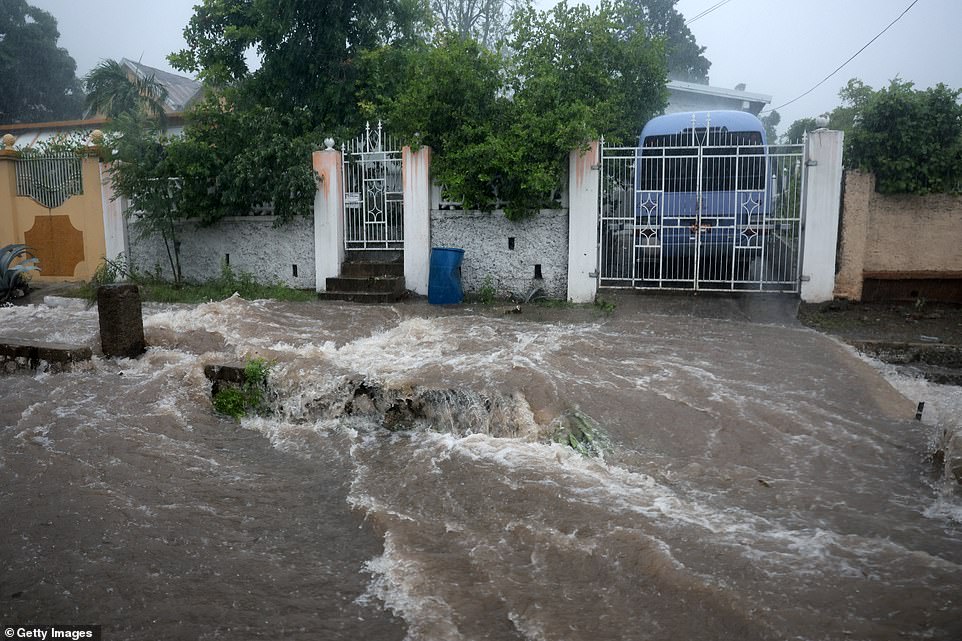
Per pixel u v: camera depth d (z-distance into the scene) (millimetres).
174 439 6410
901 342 8180
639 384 6766
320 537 4586
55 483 5375
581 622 3547
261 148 11922
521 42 12453
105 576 4086
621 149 10711
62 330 10047
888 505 4738
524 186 10422
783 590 3703
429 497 5062
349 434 6496
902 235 10094
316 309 10500
